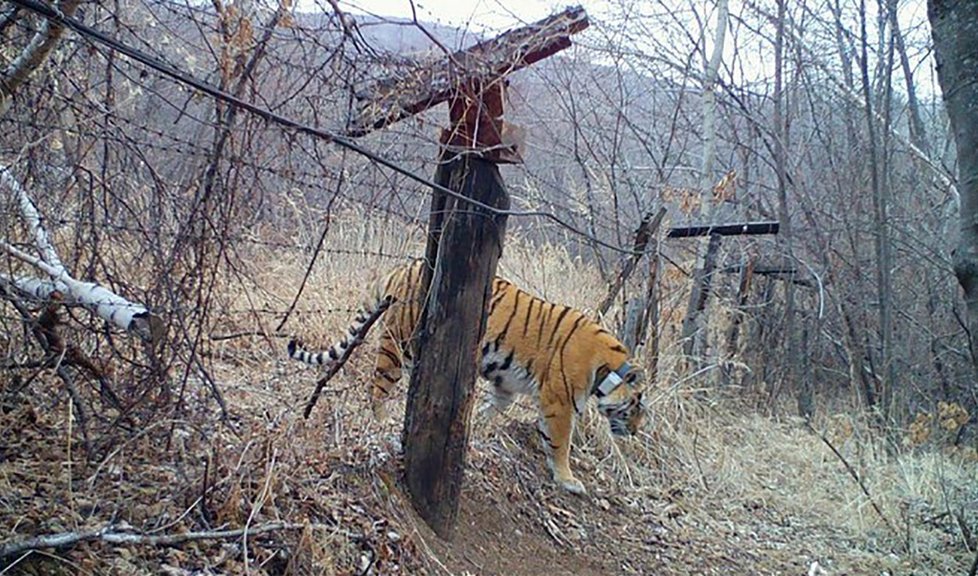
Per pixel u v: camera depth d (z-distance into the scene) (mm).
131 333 2754
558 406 5309
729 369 9852
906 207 12477
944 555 5781
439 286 3893
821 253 11484
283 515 3289
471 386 3994
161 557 2752
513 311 5387
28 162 2963
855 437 8133
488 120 3701
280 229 3885
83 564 2527
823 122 13711
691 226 8094
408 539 3652
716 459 6770
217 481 3160
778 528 5961
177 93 3145
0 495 2688
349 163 3430
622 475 6000
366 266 5227
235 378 4395
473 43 3816
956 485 6824
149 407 3258
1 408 3016
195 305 3469
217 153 2971
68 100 2812
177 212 3096
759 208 11492
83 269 3127
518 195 7320
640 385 5555
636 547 5121
